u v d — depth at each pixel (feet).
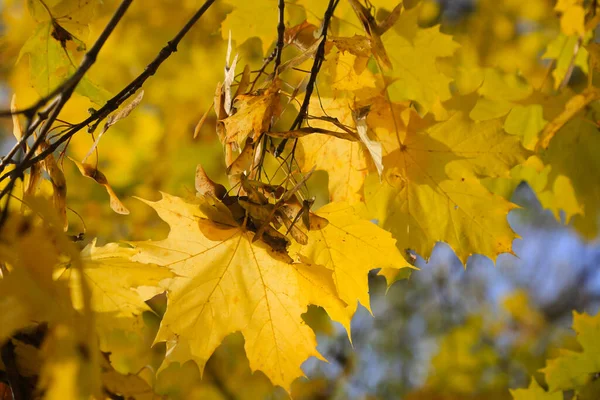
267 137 3.52
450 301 9.14
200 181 3.47
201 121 3.56
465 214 3.80
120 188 5.79
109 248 3.50
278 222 3.42
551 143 4.23
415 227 3.81
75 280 3.47
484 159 3.77
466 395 6.75
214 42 5.93
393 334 8.95
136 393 3.59
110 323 3.51
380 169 3.38
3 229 3.17
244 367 6.59
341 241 3.57
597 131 4.19
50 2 3.67
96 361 3.02
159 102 6.23
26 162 3.25
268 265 3.52
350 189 3.72
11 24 4.70
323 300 3.55
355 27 3.94
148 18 5.94
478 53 6.35
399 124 3.73
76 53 4.83
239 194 3.48
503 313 8.23
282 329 3.56
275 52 3.67
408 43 3.99
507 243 3.80
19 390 3.39
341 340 8.13
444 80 4.02
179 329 3.52
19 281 3.11
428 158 3.76
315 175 5.99
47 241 3.15
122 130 5.89
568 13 4.03
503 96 4.22
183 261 3.51
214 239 3.46
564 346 7.61
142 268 3.47
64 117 4.50
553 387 4.13
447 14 7.10
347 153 3.71
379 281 8.91
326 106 3.71
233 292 3.54
